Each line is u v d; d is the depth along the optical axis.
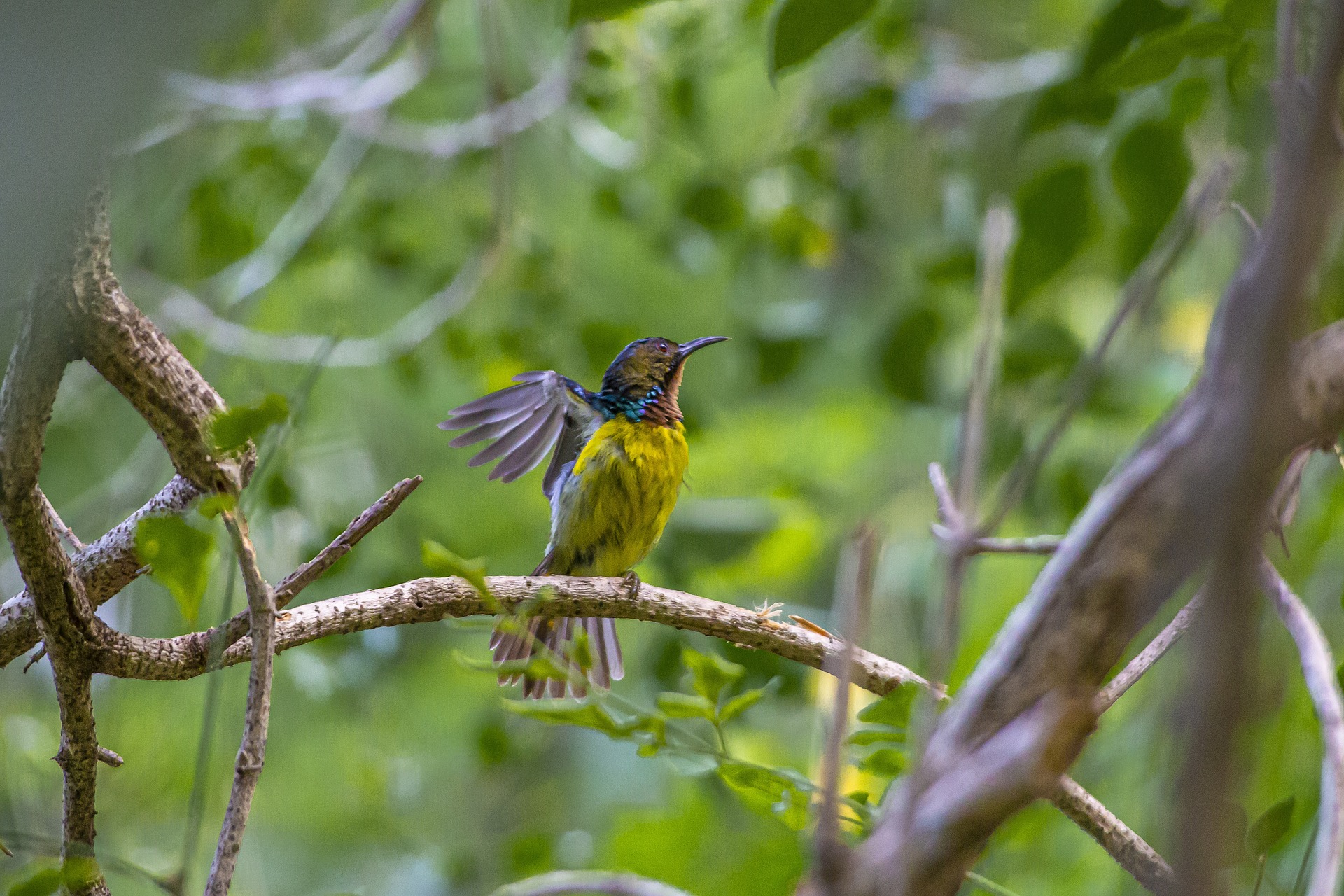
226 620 4.40
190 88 11.71
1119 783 8.77
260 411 4.23
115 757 4.96
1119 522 2.90
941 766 2.85
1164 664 8.25
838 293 16.22
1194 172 7.41
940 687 3.10
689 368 16.11
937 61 12.91
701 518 12.12
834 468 14.48
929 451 14.39
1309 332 3.30
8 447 4.18
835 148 13.65
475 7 15.12
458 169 13.94
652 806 11.61
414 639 13.80
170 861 11.02
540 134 15.20
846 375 15.77
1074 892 8.79
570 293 14.33
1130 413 11.30
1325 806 3.06
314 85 12.57
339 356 12.67
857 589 2.90
